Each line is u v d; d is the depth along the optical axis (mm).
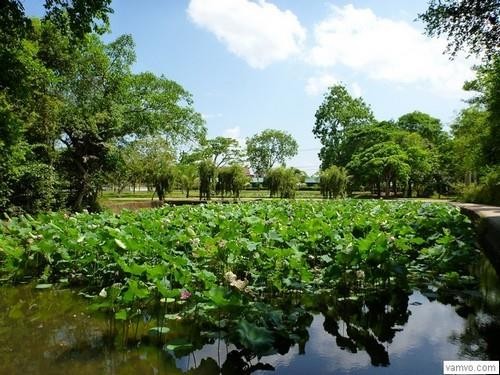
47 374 4020
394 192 48375
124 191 65188
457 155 31750
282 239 7785
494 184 27172
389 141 46281
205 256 7289
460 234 9961
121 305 5828
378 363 4195
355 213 13344
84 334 5102
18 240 9148
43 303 6477
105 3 9812
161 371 4078
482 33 10453
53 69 20734
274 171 36969
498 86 19781
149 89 27094
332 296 6684
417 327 5266
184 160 45938
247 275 7316
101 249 7367
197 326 5320
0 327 5371
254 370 4082
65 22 10016
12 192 16359
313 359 4332
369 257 6656
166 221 10297
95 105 22719
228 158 54375
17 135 12938
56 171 20891
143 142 27594
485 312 5840
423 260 8352
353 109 53219
